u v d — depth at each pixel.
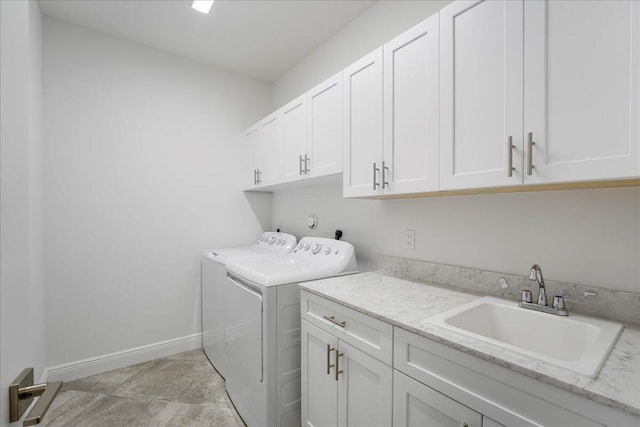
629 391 0.62
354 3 2.00
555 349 1.06
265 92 3.18
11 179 0.48
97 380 2.16
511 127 0.98
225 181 2.92
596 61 0.81
